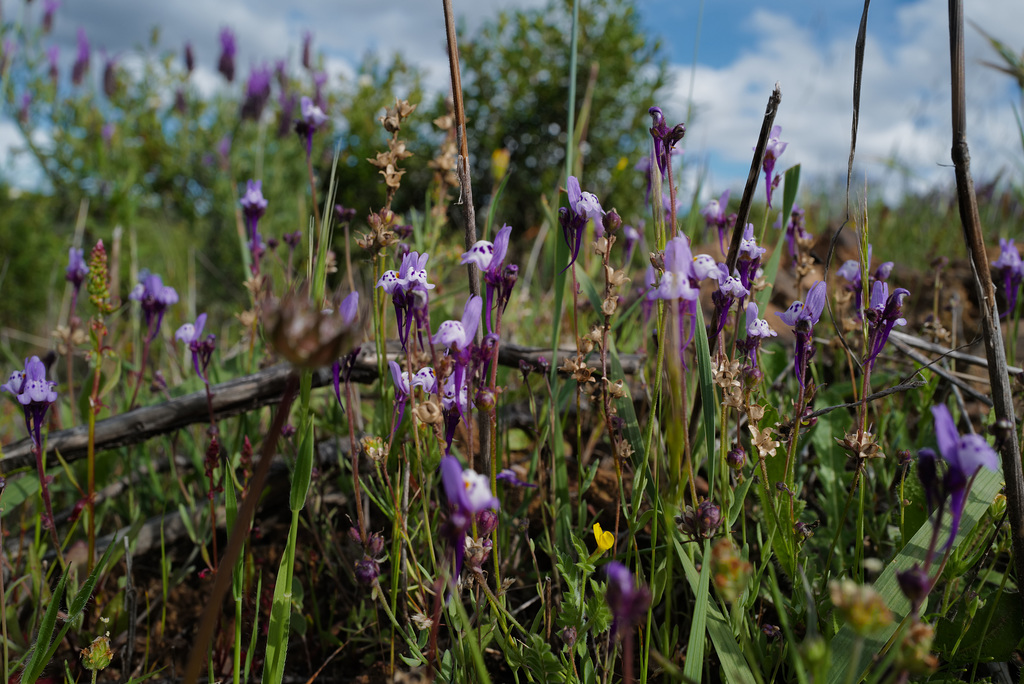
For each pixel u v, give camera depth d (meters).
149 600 0.26
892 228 0.60
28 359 0.21
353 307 0.14
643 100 1.06
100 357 0.24
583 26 1.06
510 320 0.38
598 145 1.04
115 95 1.05
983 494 0.17
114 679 0.23
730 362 0.18
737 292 0.18
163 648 0.24
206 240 0.93
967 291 0.39
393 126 0.21
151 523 0.28
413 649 0.18
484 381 0.18
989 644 0.18
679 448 0.15
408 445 0.23
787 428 0.20
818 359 0.30
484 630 0.18
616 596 0.12
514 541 0.23
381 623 0.23
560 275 0.22
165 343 0.39
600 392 0.20
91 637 0.24
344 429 0.30
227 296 0.79
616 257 0.41
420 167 1.00
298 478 0.17
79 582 0.26
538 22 1.05
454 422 0.17
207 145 1.11
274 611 0.17
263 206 0.31
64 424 0.31
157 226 0.90
